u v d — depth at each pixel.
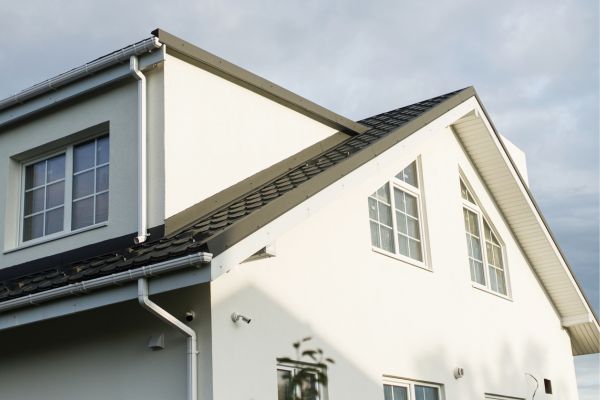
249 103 10.23
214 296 7.91
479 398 11.99
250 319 8.16
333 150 11.22
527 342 13.82
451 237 12.56
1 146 10.47
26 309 8.12
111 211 9.04
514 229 14.46
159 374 7.93
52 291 7.78
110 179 9.17
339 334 9.58
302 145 11.07
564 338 15.19
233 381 7.88
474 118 12.95
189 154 9.09
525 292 14.32
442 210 12.56
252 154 10.08
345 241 10.14
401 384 10.56
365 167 9.55
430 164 12.58
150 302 7.34
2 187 10.29
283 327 8.75
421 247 11.97
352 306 9.93
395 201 11.67
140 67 9.07
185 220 8.76
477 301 12.71
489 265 13.67
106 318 8.50
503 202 14.18
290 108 10.98
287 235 9.23
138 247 8.37
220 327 7.89
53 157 10.17
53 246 9.48
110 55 9.13
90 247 9.04
